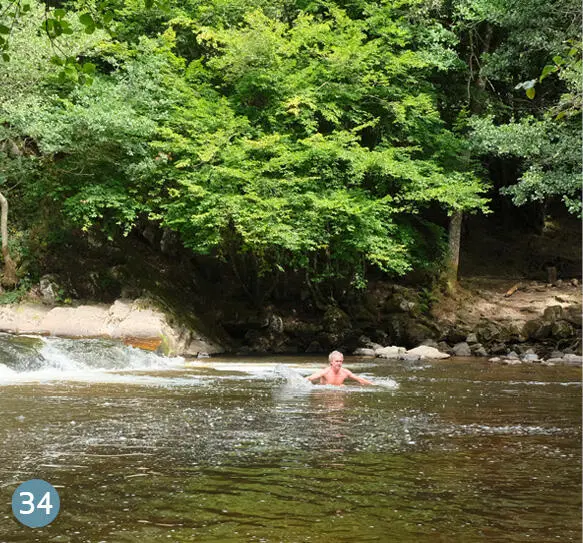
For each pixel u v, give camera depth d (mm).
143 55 22953
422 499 4684
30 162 22125
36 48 19672
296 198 21781
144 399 9836
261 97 24484
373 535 3939
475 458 5973
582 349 20781
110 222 23094
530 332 23125
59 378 12859
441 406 9430
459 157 25609
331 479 5195
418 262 25391
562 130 22453
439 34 25812
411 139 24859
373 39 26281
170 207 21250
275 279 24109
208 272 25672
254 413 8539
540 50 25156
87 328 19453
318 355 21344
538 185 22578
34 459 5809
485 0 24344
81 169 21969
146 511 4383
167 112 21969
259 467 5570
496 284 29438
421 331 23516
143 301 20812
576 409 9242
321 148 22156
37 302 21062
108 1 6363
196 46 26422
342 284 25359
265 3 24984
